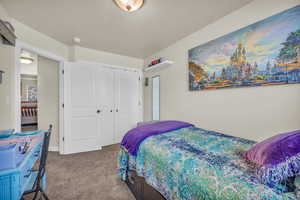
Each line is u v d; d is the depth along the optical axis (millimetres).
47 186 1714
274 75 1384
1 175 808
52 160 2469
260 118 1509
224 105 1853
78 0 1547
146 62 3705
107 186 1729
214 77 1960
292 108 1281
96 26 2121
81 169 2148
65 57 2834
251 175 756
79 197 1527
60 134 2801
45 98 2908
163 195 1052
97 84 3111
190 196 833
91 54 3064
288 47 1287
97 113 3088
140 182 1443
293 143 688
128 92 3654
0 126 1620
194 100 2293
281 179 646
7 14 1757
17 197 861
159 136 1526
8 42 1508
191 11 1743
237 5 1628
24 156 1012
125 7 1660
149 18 1907
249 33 1573
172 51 2783
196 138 1448
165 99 2986
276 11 1366
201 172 842
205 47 2076
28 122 5211
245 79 1616
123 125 3588
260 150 824
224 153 1058
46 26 2111
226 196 666
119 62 3482
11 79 1800
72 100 2834
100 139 3111
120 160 1770
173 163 1013
